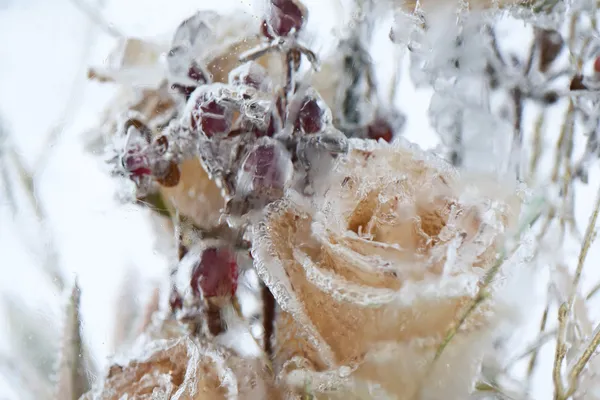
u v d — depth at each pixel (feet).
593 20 1.57
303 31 1.40
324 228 1.34
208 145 1.35
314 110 1.39
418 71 1.54
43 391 1.42
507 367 1.45
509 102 1.56
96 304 1.42
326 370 1.35
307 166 1.38
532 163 1.55
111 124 1.41
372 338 1.34
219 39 1.42
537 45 1.60
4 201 1.45
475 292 1.34
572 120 1.60
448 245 1.34
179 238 1.38
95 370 1.41
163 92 1.40
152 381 1.38
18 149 1.46
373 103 1.52
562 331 1.45
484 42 1.55
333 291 1.32
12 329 1.43
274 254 1.35
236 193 1.36
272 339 1.37
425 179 1.41
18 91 1.47
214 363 1.35
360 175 1.40
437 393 1.36
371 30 1.54
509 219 1.39
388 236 1.37
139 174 1.37
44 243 1.44
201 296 1.36
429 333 1.35
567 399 1.46
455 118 1.53
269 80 1.38
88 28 1.48
